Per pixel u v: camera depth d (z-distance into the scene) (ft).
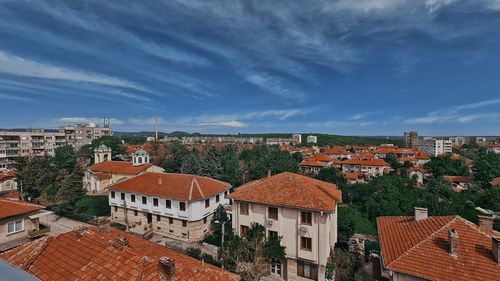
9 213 78.64
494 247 45.52
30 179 161.99
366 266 90.43
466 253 47.55
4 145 285.84
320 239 78.38
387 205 153.48
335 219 96.89
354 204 167.73
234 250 79.97
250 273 74.74
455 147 521.24
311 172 262.06
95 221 131.75
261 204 86.99
